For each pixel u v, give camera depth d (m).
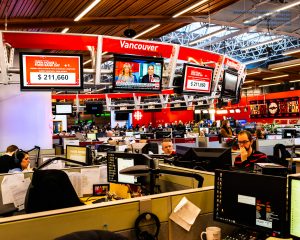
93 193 3.88
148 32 8.59
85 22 7.19
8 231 1.69
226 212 2.19
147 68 5.75
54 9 6.27
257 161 3.97
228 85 7.54
